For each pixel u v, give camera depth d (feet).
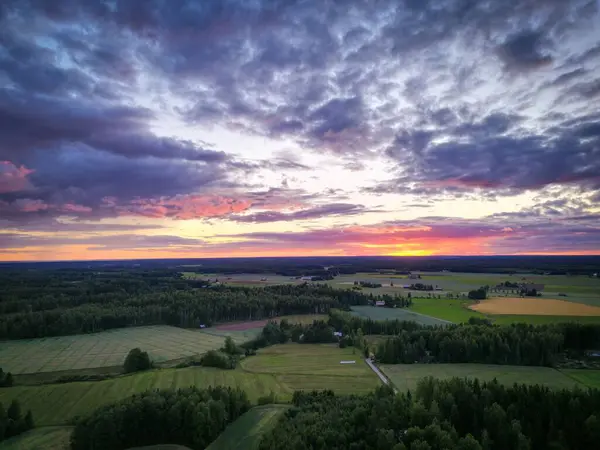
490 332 428.15
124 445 264.52
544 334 402.11
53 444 256.52
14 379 361.92
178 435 270.05
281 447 227.61
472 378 343.26
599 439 216.74
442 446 208.64
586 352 419.13
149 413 272.31
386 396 276.00
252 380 358.23
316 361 417.69
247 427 270.87
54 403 307.78
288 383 350.23
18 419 273.75
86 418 266.16
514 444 220.43
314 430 236.84
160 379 355.77
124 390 330.54
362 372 376.07
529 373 357.82
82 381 357.82
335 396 305.73
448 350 407.23
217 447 259.39
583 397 241.14
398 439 223.71
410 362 404.98
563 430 226.38
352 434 230.89
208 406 273.95
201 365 400.47
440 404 251.19
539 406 240.32
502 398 254.06
